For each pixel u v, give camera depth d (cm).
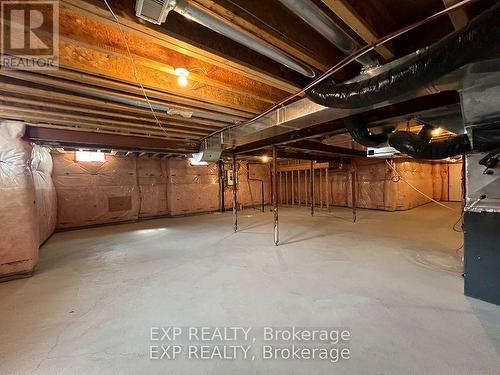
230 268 296
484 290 206
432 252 341
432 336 162
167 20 138
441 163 954
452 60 111
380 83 141
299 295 223
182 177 767
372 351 150
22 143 292
